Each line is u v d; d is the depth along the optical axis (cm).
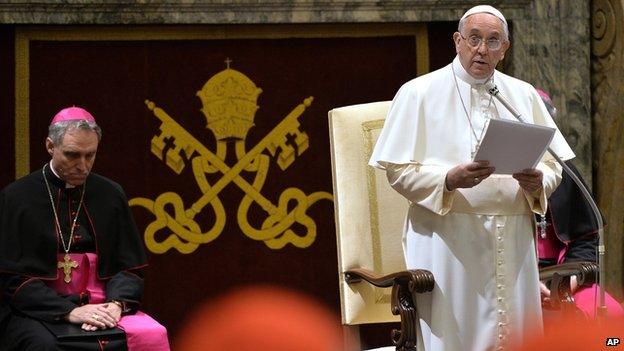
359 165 2041
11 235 1900
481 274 1736
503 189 1747
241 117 2500
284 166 2511
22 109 2419
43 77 2430
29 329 1814
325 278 2523
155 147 2469
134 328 1823
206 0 2416
